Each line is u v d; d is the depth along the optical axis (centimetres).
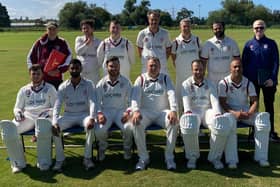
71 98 569
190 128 516
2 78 1449
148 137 691
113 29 676
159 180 496
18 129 550
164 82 570
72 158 588
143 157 546
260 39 625
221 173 514
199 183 484
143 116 553
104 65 688
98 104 565
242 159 566
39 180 506
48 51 670
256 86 634
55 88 648
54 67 656
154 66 562
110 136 699
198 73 561
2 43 3681
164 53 680
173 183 485
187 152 543
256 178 496
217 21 639
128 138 566
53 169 538
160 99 569
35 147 638
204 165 545
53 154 603
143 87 568
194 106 575
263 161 538
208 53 651
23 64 1922
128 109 547
